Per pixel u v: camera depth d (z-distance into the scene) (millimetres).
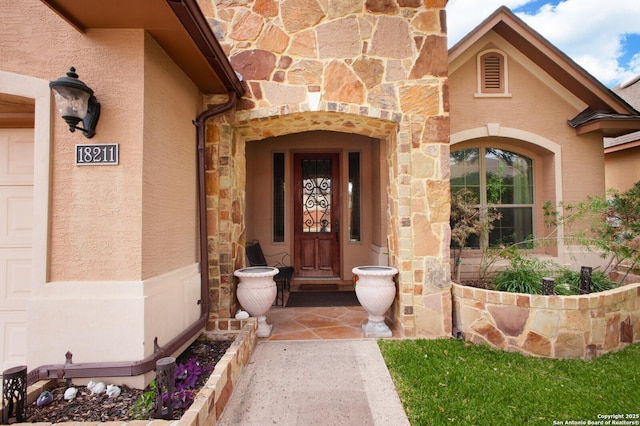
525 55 5195
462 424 2225
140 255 2432
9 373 1872
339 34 3799
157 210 2693
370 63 3791
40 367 2297
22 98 2488
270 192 6719
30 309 2361
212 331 3494
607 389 2680
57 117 2461
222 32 3811
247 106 3781
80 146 2439
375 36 3814
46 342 2369
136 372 2311
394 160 4039
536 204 5504
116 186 2441
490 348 3416
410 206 3783
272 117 3781
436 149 3785
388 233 4375
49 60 2473
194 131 3510
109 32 2480
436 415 2318
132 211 2439
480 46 5156
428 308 3748
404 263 3754
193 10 2322
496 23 4781
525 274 4055
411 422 2279
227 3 3816
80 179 2438
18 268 2805
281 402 2521
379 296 3697
